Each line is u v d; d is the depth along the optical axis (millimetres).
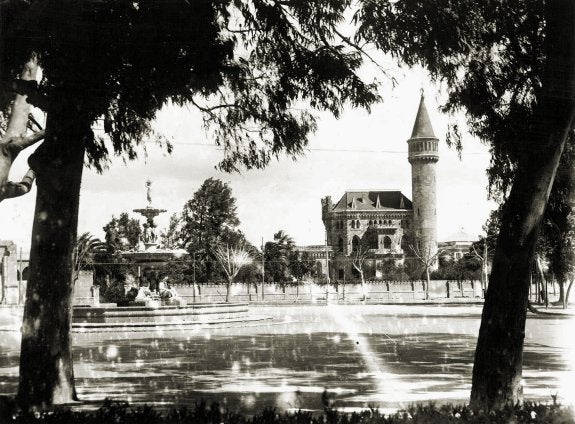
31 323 11266
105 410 8578
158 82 11250
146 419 7906
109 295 62125
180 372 17125
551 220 14664
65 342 11500
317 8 11594
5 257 73562
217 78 11805
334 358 20281
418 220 153875
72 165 11383
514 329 9773
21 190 18250
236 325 38125
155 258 40156
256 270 108375
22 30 10328
